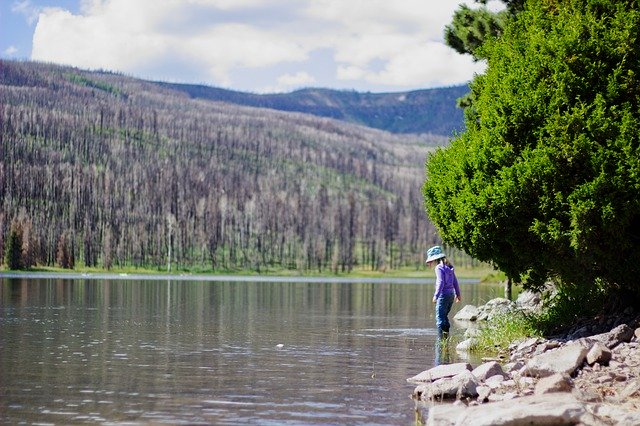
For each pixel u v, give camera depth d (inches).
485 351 754.8
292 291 2893.7
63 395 480.1
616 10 684.7
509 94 705.0
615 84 653.3
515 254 727.7
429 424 396.5
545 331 778.8
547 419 369.1
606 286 737.6
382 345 807.7
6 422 396.5
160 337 868.6
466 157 753.6
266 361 664.4
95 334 890.7
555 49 681.6
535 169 666.2
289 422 405.4
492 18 1128.8
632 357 559.2
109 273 7524.6
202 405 450.9
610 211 625.6
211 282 4598.9
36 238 7490.2
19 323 1028.5
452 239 817.5
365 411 439.2
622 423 369.7
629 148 624.4
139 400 465.1
